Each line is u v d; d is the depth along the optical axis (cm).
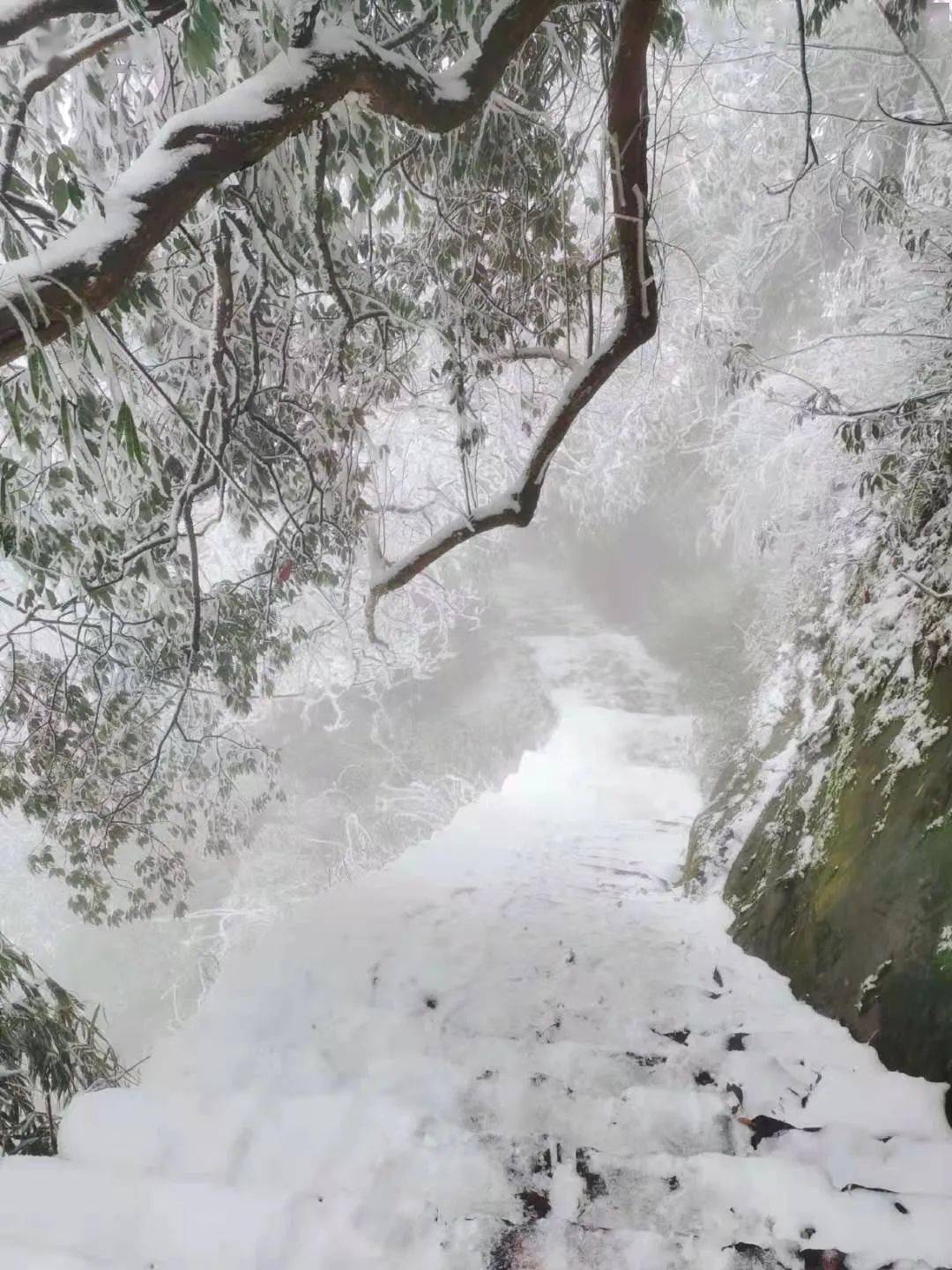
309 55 243
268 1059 304
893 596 462
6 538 361
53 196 263
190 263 398
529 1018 349
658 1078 295
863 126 716
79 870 621
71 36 327
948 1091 258
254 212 347
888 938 313
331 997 361
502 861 610
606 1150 258
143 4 259
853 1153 246
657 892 550
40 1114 380
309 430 497
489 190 472
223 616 553
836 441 634
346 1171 235
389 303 471
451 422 817
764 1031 326
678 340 1017
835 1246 207
